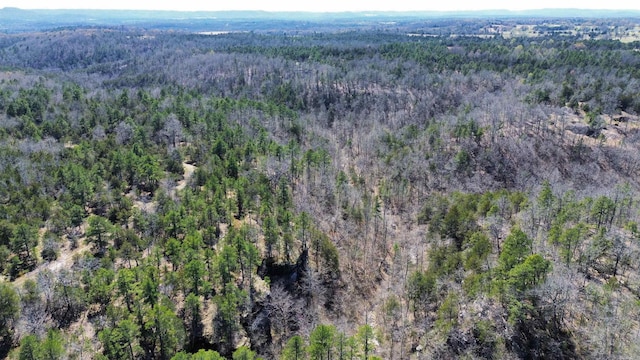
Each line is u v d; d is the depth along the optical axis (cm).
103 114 12194
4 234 6284
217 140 10138
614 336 4075
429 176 10138
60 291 5322
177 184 8944
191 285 5634
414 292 5578
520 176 10381
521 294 4591
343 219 8269
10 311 4888
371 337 4538
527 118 12362
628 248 5284
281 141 11362
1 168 8244
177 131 10962
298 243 6994
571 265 5106
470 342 4678
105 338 4628
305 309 6088
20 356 4156
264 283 6272
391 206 9219
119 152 9081
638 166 10762
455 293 5094
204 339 5381
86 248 6619
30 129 10475
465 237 6450
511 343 4572
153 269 5525
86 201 7725
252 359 4562
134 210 7169
